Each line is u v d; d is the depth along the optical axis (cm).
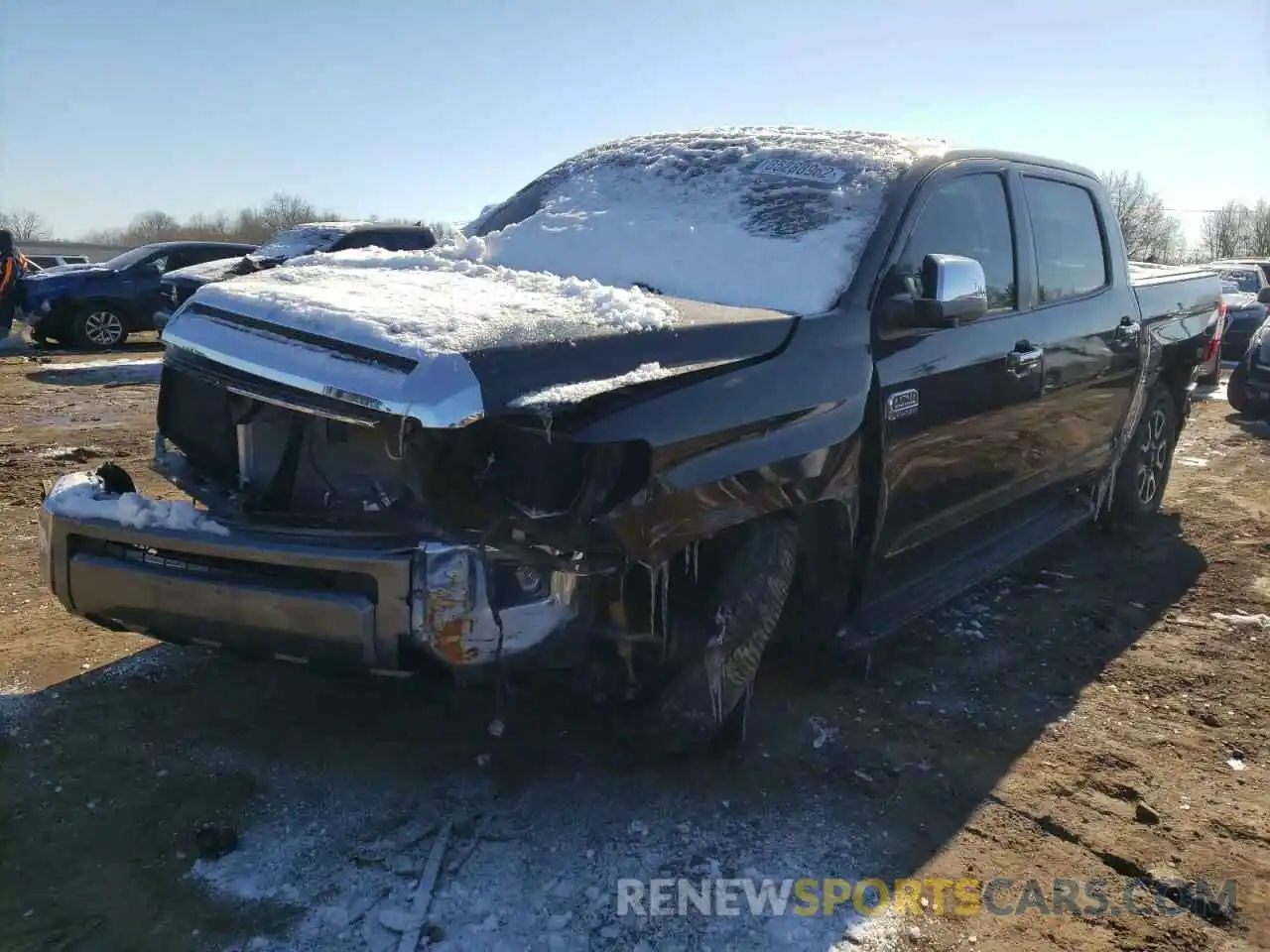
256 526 260
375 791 289
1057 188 456
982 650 421
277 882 249
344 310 265
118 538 271
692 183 396
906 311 333
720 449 262
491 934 235
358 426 266
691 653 273
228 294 298
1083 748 339
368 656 247
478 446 241
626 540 241
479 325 253
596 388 239
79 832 265
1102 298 480
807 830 282
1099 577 521
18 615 399
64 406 901
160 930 231
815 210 358
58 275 1436
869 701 365
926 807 298
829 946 238
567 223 398
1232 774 327
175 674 354
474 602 240
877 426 322
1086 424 479
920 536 366
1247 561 551
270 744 312
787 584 297
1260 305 1508
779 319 299
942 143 402
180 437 338
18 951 223
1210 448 874
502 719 259
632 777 302
